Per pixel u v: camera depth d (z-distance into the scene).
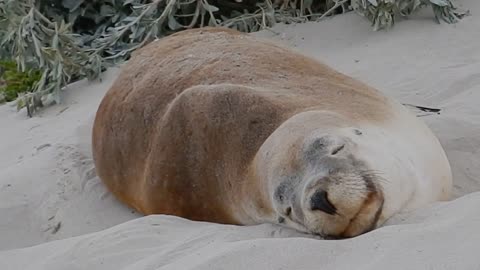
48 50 25.81
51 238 17.69
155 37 26.91
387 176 12.72
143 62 18.94
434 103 20.09
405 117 15.38
